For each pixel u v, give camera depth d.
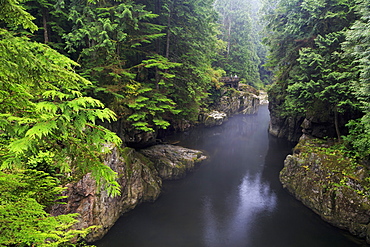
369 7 9.16
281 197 13.69
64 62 3.45
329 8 14.76
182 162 16.31
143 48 15.37
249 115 39.62
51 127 2.60
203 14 16.55
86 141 3.29
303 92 14.46
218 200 13.23
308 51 14.58
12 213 2.81
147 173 13.03
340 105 12.83
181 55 16.39
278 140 25.67
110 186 3.51
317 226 11.05
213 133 28.19
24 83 3.09
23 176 3.83
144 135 17.20
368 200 9.84
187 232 10.45
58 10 11.64
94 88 11.42
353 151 11.77
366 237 9.64
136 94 12.39
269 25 21.34
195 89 17.06
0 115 2.47
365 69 8.91
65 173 8.44
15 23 3.40
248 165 18.55
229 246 9.74
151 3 15.21
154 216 11.47
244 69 44.56
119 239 9.75
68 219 3.40
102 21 10.69
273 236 10.39
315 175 12.36
